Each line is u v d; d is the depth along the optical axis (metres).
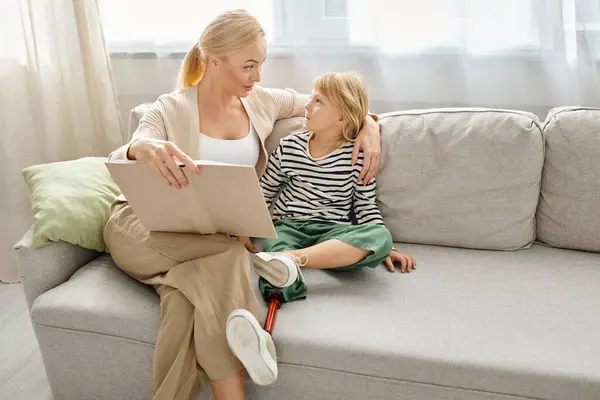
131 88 2.49
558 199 1.81
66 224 1.71
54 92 2.42
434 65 2.17
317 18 2.22
